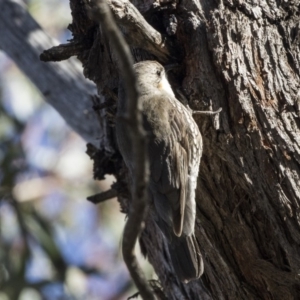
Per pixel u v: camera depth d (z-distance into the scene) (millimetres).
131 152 8844
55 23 17828
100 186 17156
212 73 8820
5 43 13414
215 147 8781
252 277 9031
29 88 17688
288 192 8578
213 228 9016
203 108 8773
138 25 8711
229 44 8852
